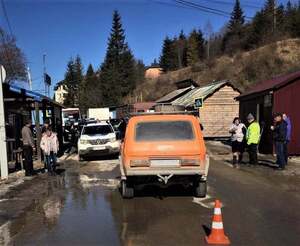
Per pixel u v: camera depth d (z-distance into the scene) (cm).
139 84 10100
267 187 1186
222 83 4175
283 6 9712
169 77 9569
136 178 1024
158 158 984
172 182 1032
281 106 2033
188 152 985
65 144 3325
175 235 724
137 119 1039
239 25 10594
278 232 739
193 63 10338
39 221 842
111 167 1723
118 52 9706
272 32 9094
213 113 4166
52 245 683
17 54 5538
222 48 10819
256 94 2305
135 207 945
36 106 2033
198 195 1043
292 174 1430
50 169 1583
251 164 1692
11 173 1611
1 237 736
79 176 1477
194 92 4888
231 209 915
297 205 955
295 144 2008
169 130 1017
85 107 9900
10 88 1780
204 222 807
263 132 2173
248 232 739
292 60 7856
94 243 688
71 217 866
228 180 1313
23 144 1526
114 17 9738
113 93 9481
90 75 11881
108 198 1055
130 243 684
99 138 2042
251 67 7875
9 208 969
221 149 2517
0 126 1442
